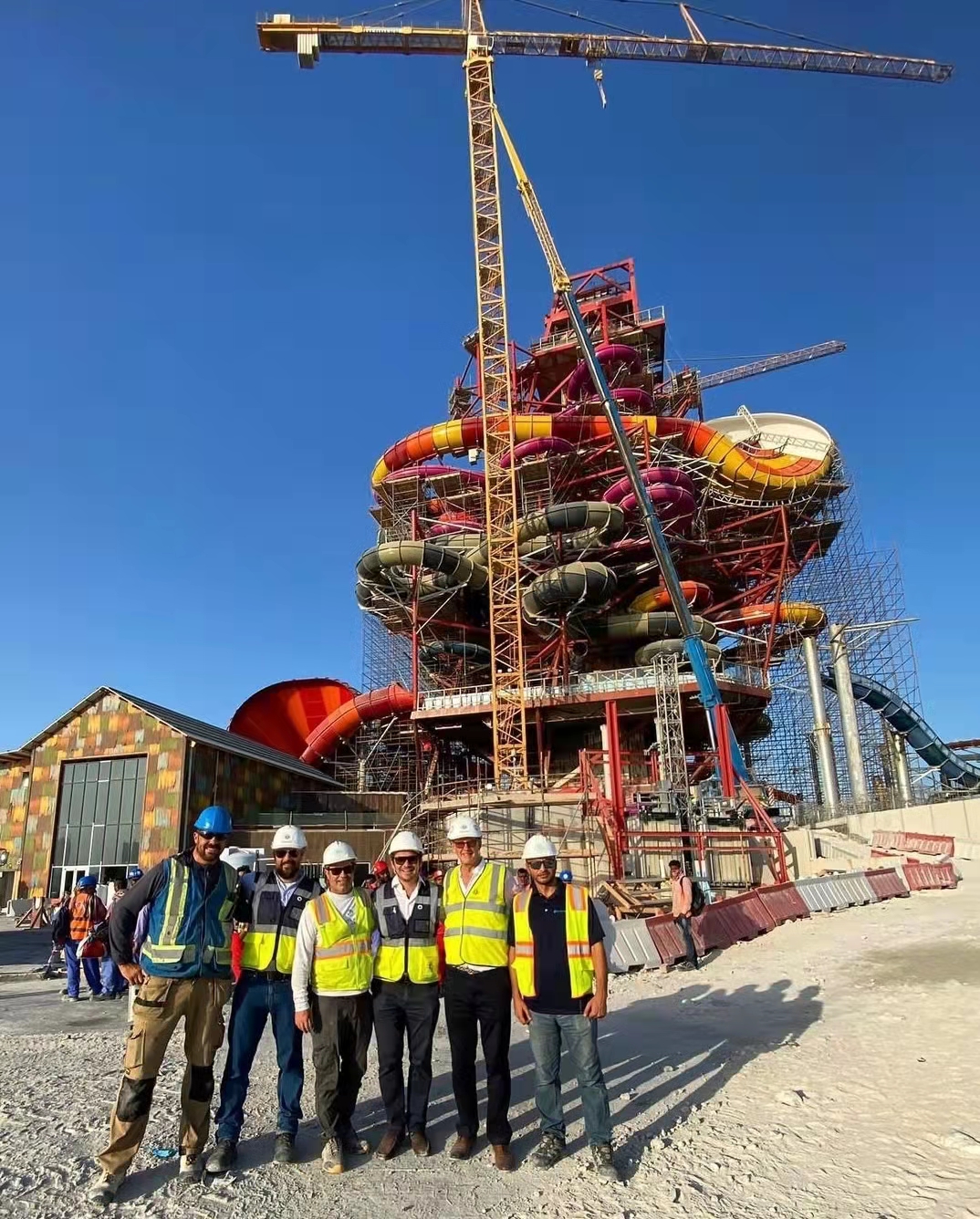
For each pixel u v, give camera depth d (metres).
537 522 46.81
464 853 6.13
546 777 44.06
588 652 52.47
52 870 41.44
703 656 36.06
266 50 55.91
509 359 53.69
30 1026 11.90
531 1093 7.23
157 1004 5.28
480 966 5.76
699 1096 6.78
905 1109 6.04
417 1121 5.78
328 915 5.89
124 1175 5.21
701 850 27.55
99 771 42.44
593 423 52.44
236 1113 5.63
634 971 14.30
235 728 59.66
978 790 45.59
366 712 56.25
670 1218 4.50
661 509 48.25
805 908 19.78
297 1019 5.60
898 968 12.27
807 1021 9.41
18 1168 5.49
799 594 62.75
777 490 52.72
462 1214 4.71
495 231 54.84
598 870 31.44
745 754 63.47
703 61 58.41
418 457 55.88
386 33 54.91
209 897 5.64
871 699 57.72
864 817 44.56
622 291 64.56
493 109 55.19
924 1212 4.40
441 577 50.19
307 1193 5.07
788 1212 4.50
